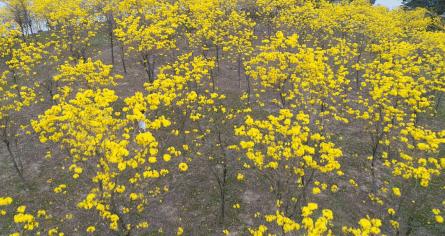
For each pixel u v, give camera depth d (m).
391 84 18.38
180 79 18.81
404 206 18.02
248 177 19.58
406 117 26.14
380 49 26.83
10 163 21.14
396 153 21.80
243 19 32.19
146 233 15.94
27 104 21.02
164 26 29.42
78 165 19.45
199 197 18.27
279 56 21.23
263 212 17.16
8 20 41.12
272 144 14.35
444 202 16.20
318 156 20.25
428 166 20.94
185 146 16.09
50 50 38.38
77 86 29.25
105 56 37.56
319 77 19.75
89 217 16.84
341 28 35.56
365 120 25.30
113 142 12.62
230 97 28.48
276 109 26.69
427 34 32.50
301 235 14.98
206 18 30.55
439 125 26.33
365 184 19.53
